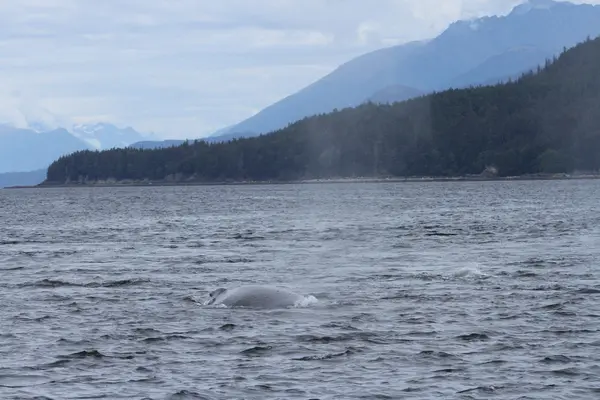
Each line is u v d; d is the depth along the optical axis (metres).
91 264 134.00
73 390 56.91
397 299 92.44
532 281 105.25
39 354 67.31
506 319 80.06
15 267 130.38
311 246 162.38
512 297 92.81
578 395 54.78
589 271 114.94
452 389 56.50
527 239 169.38
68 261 139.12
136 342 71.62
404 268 122.44
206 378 59.72
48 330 77.06
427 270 119.06
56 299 96.00
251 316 82.94
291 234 194.88
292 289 101.00
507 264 124.44
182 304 91.38
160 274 119.81
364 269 122.31
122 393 56.09
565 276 109.88
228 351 67.94
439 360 64.31
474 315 82.31
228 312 85.50
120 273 121.31
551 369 61.22
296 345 69.75
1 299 96.19
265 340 71.81
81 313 86.12
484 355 65.69
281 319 81.19
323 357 65.62
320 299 92.75
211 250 157.00
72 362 64.62
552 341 70.38
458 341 70.81
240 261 136.50
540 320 79.50
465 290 98.56
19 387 57.69
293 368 62.38
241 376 60.16
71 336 74.19
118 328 77.69
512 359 64.31
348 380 58.84
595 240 165.12
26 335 74.81
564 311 83.88
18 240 187.75
